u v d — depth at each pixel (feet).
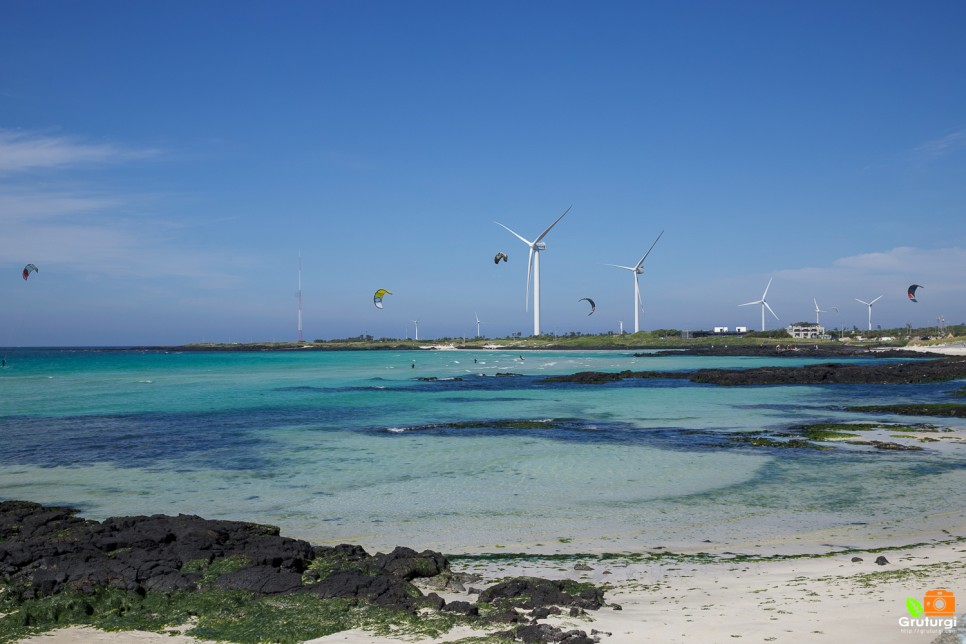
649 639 39.37
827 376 294.87
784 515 77.61
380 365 522.06
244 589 50.19
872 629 39.04
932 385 271.28
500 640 39.88
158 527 65.36
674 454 118.83
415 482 97.04
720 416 177.88
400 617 44.29
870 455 116.37
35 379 349.00
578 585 52.06
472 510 81.00
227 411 194.08
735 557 61.77
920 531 70.23
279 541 61.46
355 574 52.80
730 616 43.57
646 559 61.62
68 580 51.80
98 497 89.25
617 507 82.02
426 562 56.24
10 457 118.62
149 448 127.75
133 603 47.88
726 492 89.45
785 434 141.38
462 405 212.23
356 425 161.99
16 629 43.60
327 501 85.97
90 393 258.16
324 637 41.27
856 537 68.33
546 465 109.29
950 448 121.90
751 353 633.61
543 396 243.81
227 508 82.94
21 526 69.87
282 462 113.19
